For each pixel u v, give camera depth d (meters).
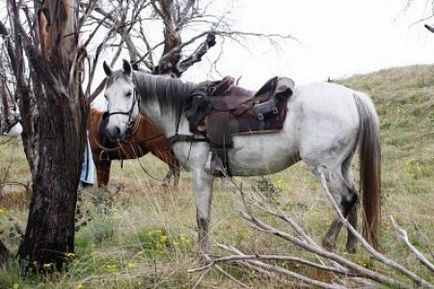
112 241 6.16
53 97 5.04
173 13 9.31
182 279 4.72
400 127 15.44
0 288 4.80
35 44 5.14
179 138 5.97
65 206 5.17
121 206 8.04
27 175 12.73
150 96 6.00
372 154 5.55
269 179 9.67
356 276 4.07
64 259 5.18
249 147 5.77
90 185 9.86
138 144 9.00
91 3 5.19
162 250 5.57
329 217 6.80
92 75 5.26
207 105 5.88
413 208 6.86
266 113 5.65
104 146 9.09
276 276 4.37
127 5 5.50
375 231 5.39
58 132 5.09
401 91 19.22
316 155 5.53
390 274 4.54
